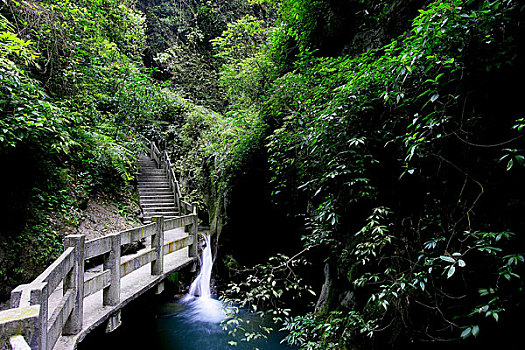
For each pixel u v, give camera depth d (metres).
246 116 6.57
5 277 3.99
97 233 5.55
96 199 6.65
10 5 4.96
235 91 8.33
